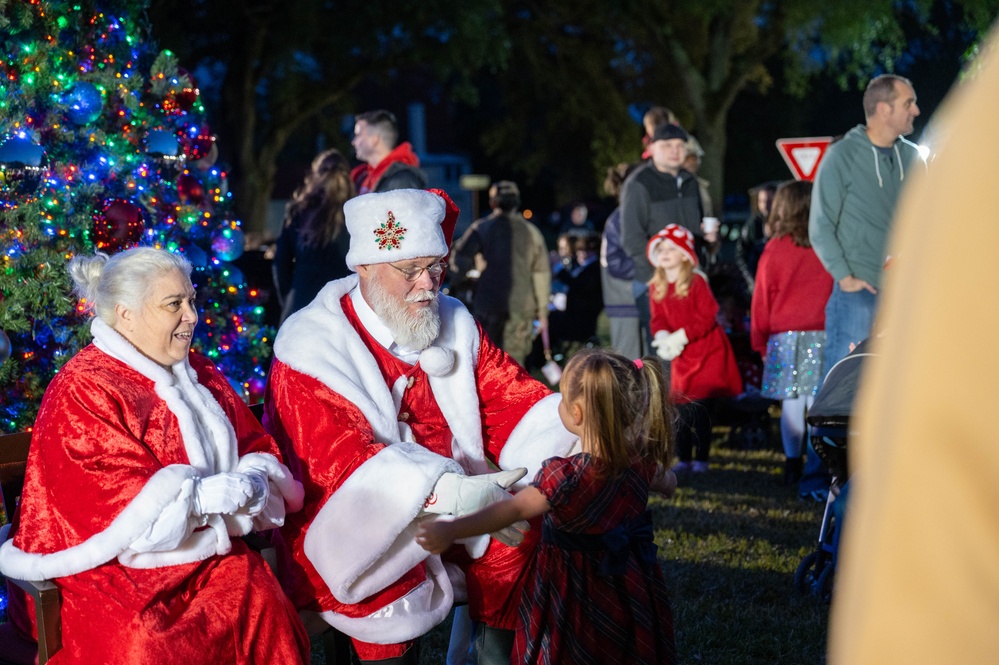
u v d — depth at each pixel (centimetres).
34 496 265
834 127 3222
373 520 276
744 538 513
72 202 441
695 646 380
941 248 47
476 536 285
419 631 282
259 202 1809
